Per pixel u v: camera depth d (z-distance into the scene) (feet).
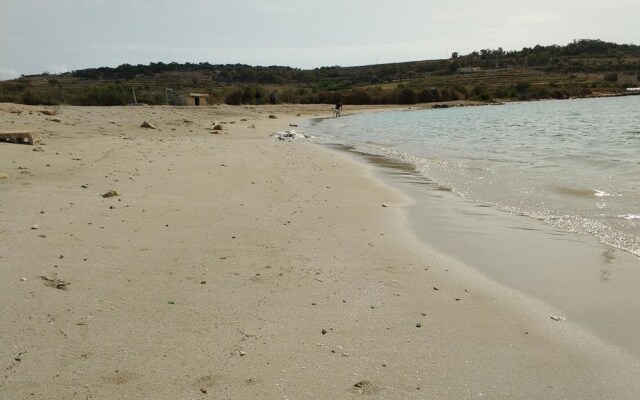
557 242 22.30
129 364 11.56
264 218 25.16
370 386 11.15
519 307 15.58
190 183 32.86
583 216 26.23
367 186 36.24
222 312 14.44
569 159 47.52
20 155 38.14
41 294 14.80
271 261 18.92
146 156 43.32
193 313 14.28
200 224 23.30
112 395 10.43
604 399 10.84
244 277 17.17
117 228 21.70
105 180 31.73
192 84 306.14
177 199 28.04
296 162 47.03
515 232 24.04
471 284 17.54
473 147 63.05
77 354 11.86
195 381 11.04
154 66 392.47
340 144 69.56
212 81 342.64
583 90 317.63
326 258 19.67
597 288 17.01
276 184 34.71
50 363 11.44
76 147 45.21
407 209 29.07
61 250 18.51
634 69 397.19
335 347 12.82
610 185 33.53
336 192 33.32
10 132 43.93
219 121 98.73
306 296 15.93
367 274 18.20
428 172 43.09
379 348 12.87
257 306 14.98
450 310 15.33
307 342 13.02
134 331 13.06
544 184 35.17
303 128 103.04
